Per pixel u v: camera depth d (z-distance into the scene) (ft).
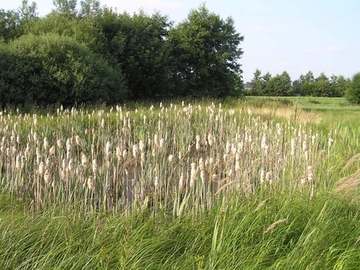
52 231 18.28
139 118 54.65
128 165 28.58
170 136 46.29
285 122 57.16
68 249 16.63
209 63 147.33
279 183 25.63
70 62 80.53
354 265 16.94
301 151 31.81
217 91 147.64
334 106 170.09
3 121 43.24
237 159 22.80
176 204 22.18
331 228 19.19
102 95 85.81
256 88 343.05
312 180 23.66
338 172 28.35
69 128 45.37
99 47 104.63
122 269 15.38
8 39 104.32
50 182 25.27
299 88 363.76
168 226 19.77
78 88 80.38
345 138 44.01
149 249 17.15
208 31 143.64
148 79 123.03
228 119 55.01
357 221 20.02
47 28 102.06
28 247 17.25
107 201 23.02
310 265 16.16
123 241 17.53
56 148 36.22
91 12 118.73
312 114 67.82
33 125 42.11
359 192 22.33
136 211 20.56
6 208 22.48
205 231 18.69
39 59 79.66
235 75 153.48
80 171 22.90
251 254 16.85
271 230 18.53
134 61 116.47
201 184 23.57
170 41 143.23
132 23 119.03
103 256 15.60
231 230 18.52
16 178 25.71
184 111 54.60
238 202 21.39
